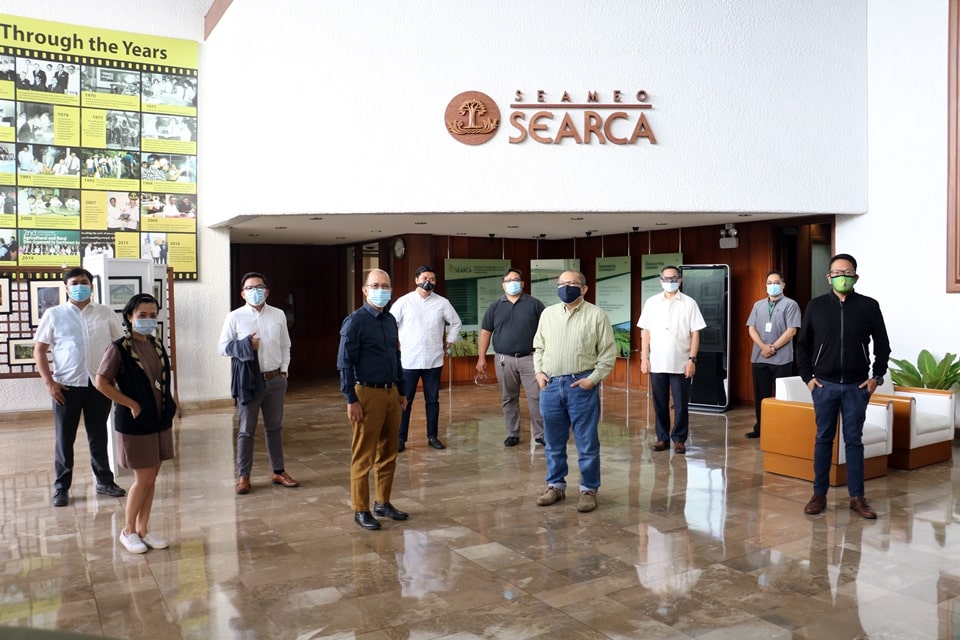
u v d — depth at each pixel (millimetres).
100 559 4234
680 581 3881
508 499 5492
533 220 9797
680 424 7070
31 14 9148
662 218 9633
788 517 5004
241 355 5574
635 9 8398
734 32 8508
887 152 8742
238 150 8867
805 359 5203
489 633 3285
